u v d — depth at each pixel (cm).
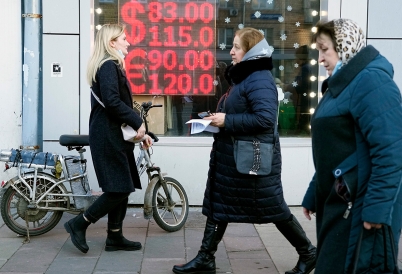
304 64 668
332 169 292
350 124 286
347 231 284
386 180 267
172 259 495
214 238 445
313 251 450
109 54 477
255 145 420
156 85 666
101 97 475
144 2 658
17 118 665
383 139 269
